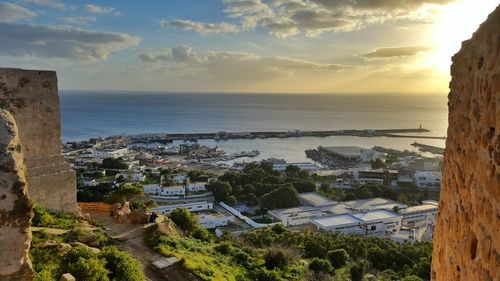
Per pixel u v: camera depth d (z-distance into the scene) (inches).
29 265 372.5
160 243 880.3
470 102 276.2
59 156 920.9
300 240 1718.8
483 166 235.8
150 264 789.9
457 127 316.5
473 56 272.1
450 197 329.7
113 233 912.9
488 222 222.1
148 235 913.5
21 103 844.0
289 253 1344.7
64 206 925.8
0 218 354.3
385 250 1705.2
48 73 887.7
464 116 293.3
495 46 220.2
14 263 361.7
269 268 1108.5
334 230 2364.7
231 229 2524.6
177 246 904.9
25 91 849.5
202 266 819.4
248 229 2500.0
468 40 290.4
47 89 887.7
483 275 227.0
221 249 1100.5
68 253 636.7
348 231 2397.9
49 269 589.3
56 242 709.3
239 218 2760.8
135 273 665.0
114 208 1061.8
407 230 2541.8
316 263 1293.1
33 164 869.2
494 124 218.4
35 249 661.3
